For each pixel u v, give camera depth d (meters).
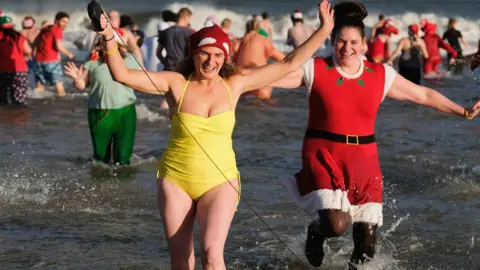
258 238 7.90
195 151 5.66
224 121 5.71
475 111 6.61
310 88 6.54
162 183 5.75
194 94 5.73
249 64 17.52
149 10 45.47
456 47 27.17
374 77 6.54
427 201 9.47
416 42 22.03
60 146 12.62
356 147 6.50
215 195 5.68
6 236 7.86
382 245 7.71
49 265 7.04
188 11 16.91
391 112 16.36
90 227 8.25
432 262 7.25
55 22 19.02
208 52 5.64
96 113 10.92
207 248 5.51
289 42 27.03
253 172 10.94
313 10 47.31
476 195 9.72
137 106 16.41
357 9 6.54
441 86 21.42
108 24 5.36
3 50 17.06
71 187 9.93
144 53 20.72
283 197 9.54
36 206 9.04
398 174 10.82
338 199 6.34
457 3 49.72
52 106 17.16
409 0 50.38
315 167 6.52
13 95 17.16
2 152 12.10
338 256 7.39
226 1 50.44
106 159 11.20
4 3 46.41
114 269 6.96
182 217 5.70
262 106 17.08
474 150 12.46
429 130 14.27
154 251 7.50
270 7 48.69
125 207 9.07
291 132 14.12
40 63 19.03
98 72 10.80
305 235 7.89
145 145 12.77
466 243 7.80
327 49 23.73
